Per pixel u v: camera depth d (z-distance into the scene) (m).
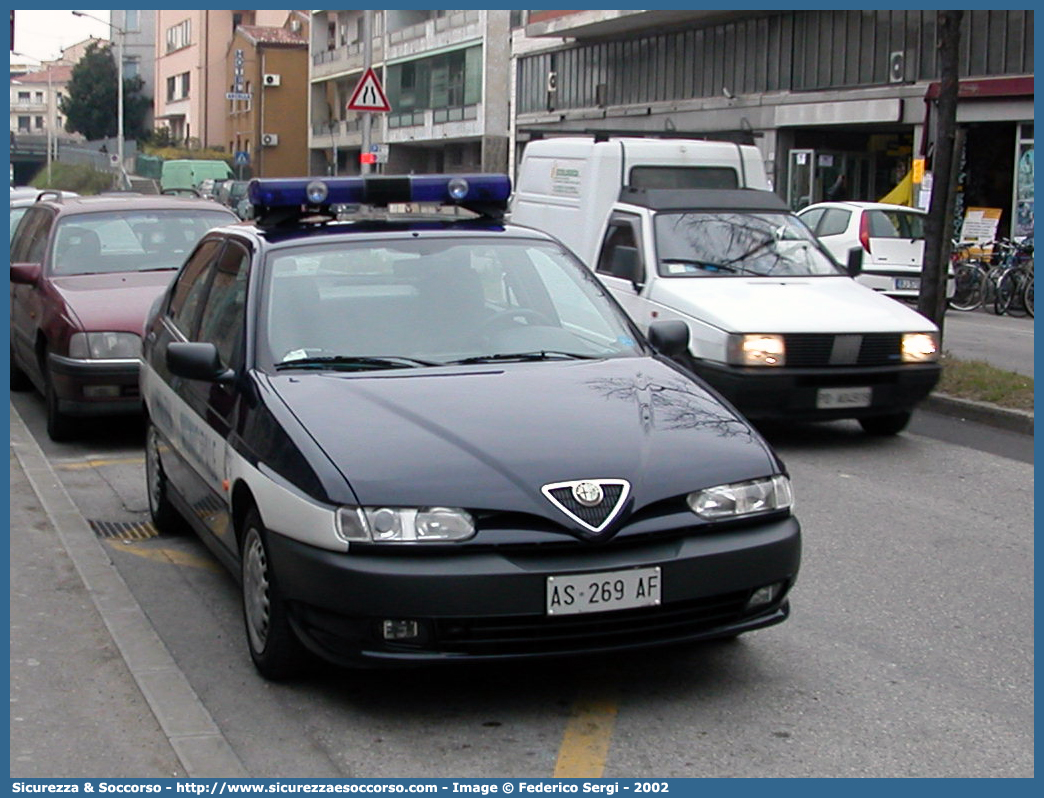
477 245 6.38
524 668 5.33
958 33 13.00
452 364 5.69
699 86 38.41
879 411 9.98
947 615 6.09
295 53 80.50
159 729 4.70
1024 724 4.81
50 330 10.25
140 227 11.70
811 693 5.08
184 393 6.48
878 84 31.20
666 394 5.38
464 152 60.16
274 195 6.38
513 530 4.52
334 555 4.54
